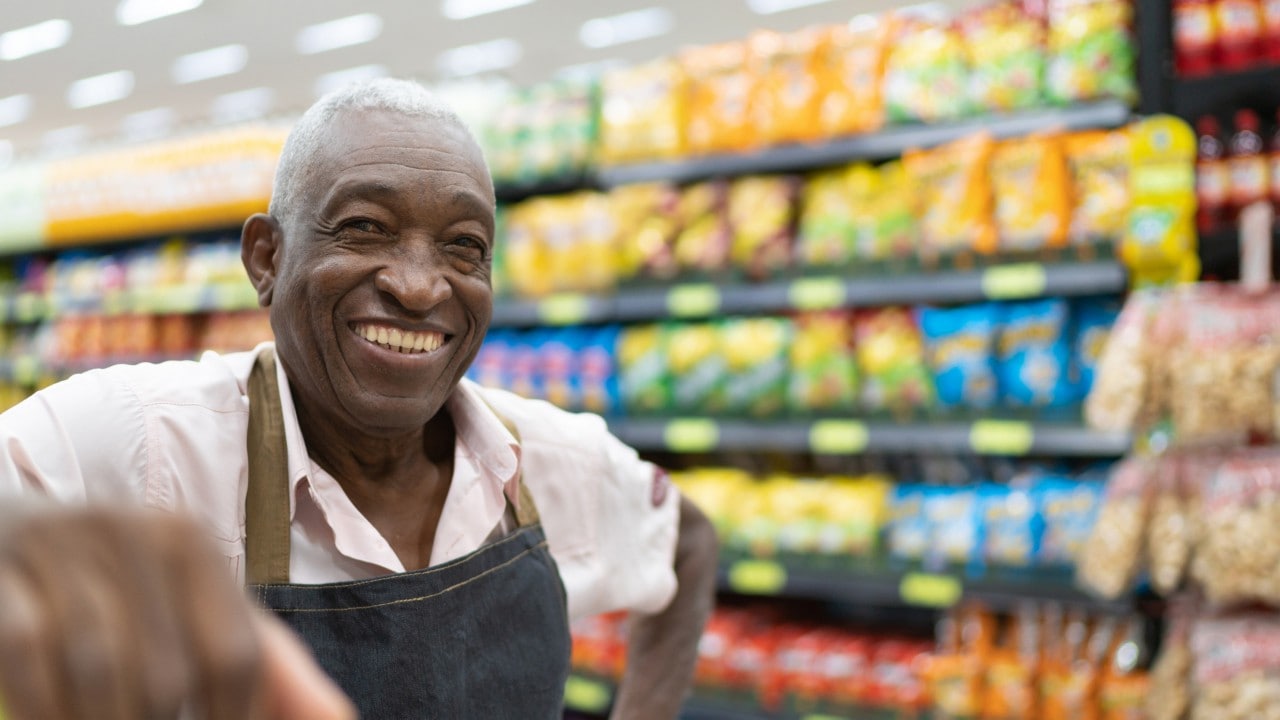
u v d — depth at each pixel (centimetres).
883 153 302
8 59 917
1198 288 222
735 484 336
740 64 330
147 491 99
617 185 359
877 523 309
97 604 26
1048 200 274
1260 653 214
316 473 106
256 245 113
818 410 320
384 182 102
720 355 334
